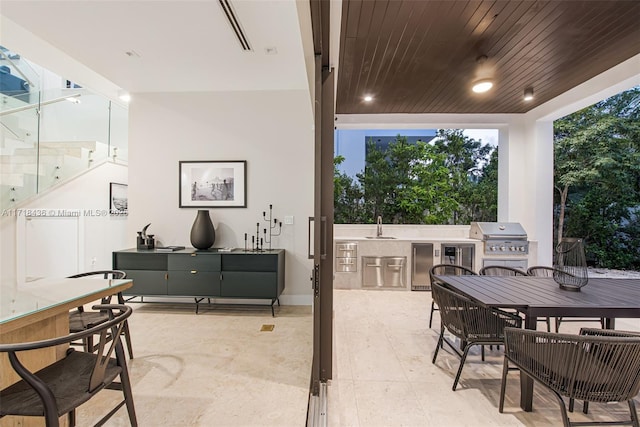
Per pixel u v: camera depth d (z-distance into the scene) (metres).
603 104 5.74
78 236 4.75
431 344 2.85
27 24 2.40
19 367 1.08
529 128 4.85
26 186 4.20
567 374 1.46
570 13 2.47
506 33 2.74
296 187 3.96
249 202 3.97
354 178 5.98
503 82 3.80
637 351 1.37
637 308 1.84
